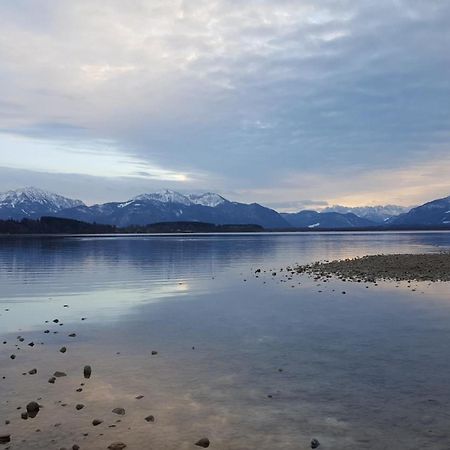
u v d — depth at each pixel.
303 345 15.77
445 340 16.28
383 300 25.36
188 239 172.50
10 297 28.19
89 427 9.41
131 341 16.62
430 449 8.48
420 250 82.12
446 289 29.39
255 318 20.75
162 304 25.16
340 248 96.75
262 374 12.72
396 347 15.39
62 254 74.31
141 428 9.38
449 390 11.40
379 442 8.76
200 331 18.19
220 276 40.78
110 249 91.44
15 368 13.39
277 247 103.06
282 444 8.69
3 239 168.75
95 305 24.98
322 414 10.03
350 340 16.41
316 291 29.81
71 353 15.04
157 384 11.97
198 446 8.62
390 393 11.22
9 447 8.52
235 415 10.02
